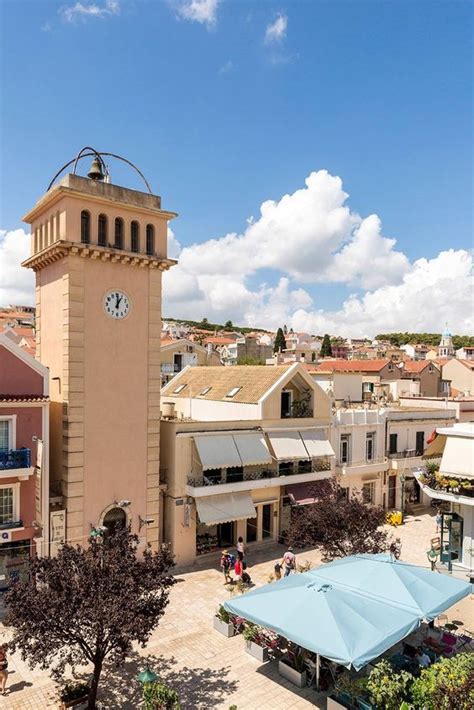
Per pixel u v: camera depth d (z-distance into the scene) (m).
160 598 16.08
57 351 26.56
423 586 18.38
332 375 45.47
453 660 15.28
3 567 23.05
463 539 26.70
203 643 20.58
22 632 14.32
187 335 117.56
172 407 34.22
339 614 16.06
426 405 48.78
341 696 16.23
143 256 27.55
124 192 27.33
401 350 148.75
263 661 19.23
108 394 26.70
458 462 26.81
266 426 32.81
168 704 15.09
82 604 14.35
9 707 16.39
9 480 22.97
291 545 27.27
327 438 36.34
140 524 27.78
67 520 25.28
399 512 38.69
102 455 26.44
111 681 17.78
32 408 23.70
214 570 28.62
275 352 124.81
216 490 29.42
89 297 26.16
